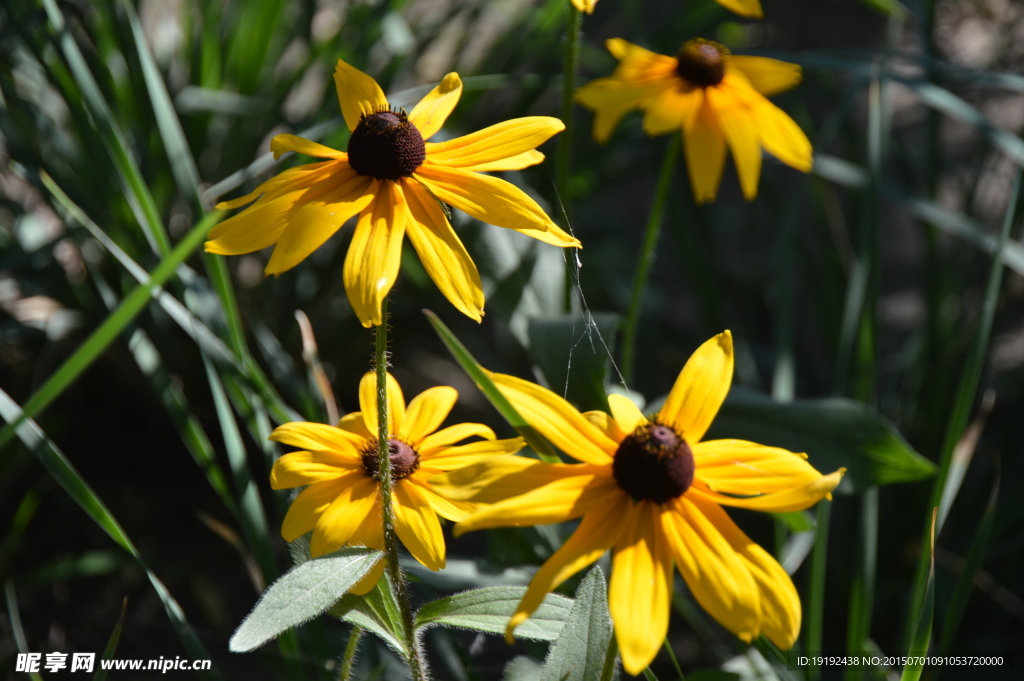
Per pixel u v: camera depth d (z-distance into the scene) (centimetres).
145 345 76
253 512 72
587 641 61
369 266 59
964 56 145
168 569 93
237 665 83
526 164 62
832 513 106
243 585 93
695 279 110
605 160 119
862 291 88
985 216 127
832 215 138
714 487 59
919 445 101
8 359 109
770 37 158
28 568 92
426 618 62
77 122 78
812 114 157
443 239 61
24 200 115
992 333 111
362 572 60
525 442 64
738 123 75
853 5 193
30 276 98
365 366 116
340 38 115
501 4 127
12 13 87
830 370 123
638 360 119
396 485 63
